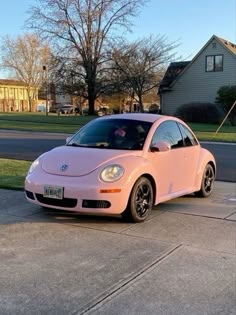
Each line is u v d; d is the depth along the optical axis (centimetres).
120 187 534
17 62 7738
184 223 565
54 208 568
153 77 3900
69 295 354
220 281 384
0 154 1316
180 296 354
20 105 8650
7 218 573
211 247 472
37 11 3931
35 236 502
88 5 3878
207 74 3709
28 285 371
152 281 382
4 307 334
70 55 4012
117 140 614
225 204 681
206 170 734
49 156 593
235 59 3550
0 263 419
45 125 2961
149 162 586
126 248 465
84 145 623
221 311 330
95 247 467
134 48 3900
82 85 4116
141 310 330
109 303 341
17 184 779
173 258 438
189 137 711
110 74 3962
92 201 529
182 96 3859
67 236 503
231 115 3372
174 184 649
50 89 4259
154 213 616
